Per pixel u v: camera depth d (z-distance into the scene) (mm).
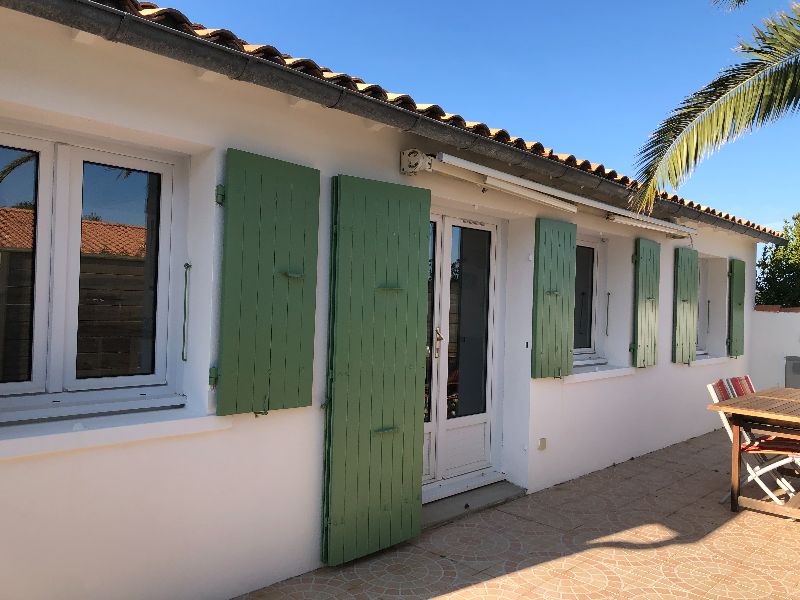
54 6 2053
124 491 2744
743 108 4652
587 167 4758
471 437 5121
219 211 3006
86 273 2914
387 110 3191
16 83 2359
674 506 4898
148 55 2738
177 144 2953
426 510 4461
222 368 2961
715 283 8820
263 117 3221
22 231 2723
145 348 3139
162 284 3164
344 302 3496
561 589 3365
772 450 4812
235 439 3141
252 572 3234
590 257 6578
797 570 3693
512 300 5297
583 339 6523
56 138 2756
